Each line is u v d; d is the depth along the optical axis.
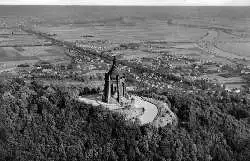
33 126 116.19
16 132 113.81
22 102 123.81
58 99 128.50
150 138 118.75
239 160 131.12
